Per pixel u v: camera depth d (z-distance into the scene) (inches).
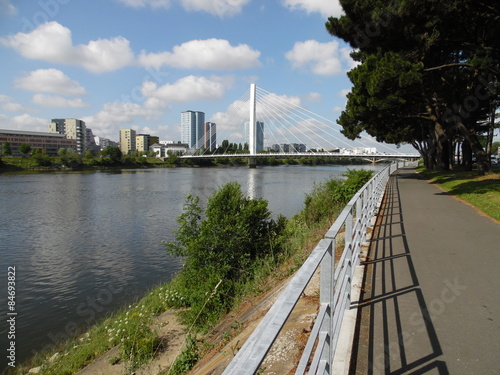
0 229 811.4
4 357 303.0
